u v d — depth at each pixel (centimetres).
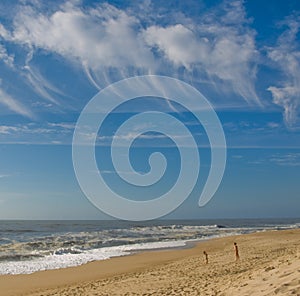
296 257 970
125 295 1095
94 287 1388
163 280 1334
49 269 2070
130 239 3981
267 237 3462
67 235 4712
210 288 948
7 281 1739
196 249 2942
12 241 3828
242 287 808
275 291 678
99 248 3133
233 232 5541
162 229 6525
